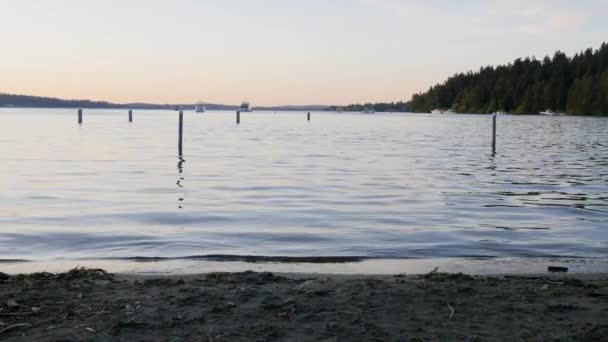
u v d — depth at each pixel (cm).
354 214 1379
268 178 2097
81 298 634
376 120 12306
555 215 1389
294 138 4912
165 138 4619
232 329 546
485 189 1850
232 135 5297
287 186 1881
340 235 1142
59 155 2933
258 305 616
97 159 2750
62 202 1509
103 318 569
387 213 1398
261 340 521
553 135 5728
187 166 2495
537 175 2272
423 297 654
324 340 523
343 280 748
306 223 1262
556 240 1112
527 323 573
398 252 1008
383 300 641
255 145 3950
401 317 588
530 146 4112
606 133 6131
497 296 662
